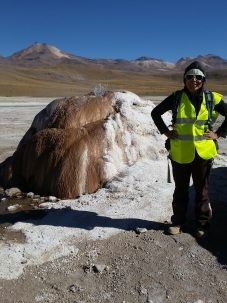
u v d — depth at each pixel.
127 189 3.86
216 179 4.32
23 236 3.08
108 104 4.59
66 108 4.49
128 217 3.34
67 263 2.77
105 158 4.13
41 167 4.19
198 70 2.73
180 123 2.83
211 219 3.35
